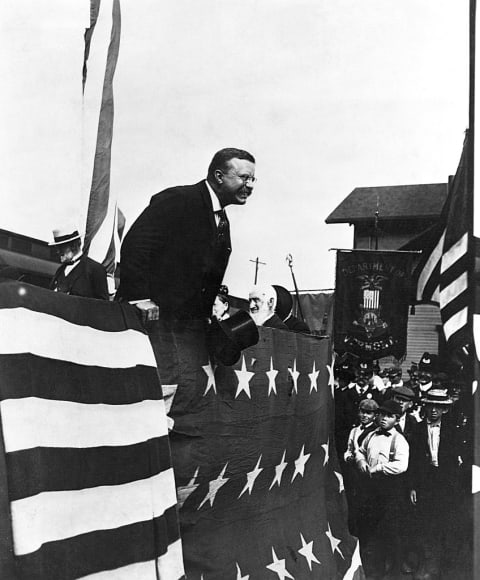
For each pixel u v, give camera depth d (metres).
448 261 6.20
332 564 4.33
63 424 2.12
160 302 3.12
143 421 2.52
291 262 6.84
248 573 3.43
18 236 5.65
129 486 2.38
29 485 1.92
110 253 4.92
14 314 2.04
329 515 4.86
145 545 2.39
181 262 3.14
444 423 5.38
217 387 3.32
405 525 5.23
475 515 5.18
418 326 6.56
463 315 6.01
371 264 6.53
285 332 4.19
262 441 3.78
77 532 2.12
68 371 2.20
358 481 5.36
